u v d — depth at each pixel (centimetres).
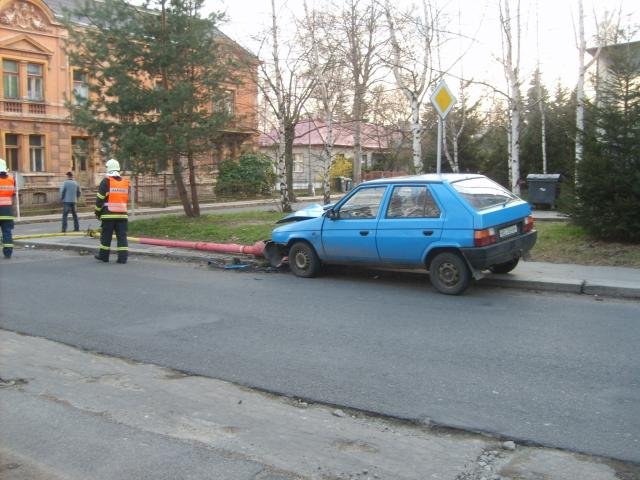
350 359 612
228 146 1948
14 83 3288
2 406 510
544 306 817
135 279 1095
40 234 1977
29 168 3362
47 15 3366
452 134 2686
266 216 1794
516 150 1638
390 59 1938
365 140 3816
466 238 854
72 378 580
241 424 468
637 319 743
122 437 446
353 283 1005
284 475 386
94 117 1650
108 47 1620
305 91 2675
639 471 383
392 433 448
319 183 5206
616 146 1102
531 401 494
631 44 1833
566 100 2731
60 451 424
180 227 1612
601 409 475
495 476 380
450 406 488
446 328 716
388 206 946
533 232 939
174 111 1608
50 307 870
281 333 714
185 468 396
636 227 1072
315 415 484
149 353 651
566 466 391
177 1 1606
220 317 798
